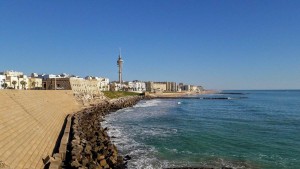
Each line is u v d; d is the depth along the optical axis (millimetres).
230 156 34844
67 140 33500
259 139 45438
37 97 49812
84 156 28141
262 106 126500
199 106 126562
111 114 85438
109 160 29250
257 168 30281
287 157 34469
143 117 77375
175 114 86625
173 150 37594
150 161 32344
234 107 120500
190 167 30062
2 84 108875
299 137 47281
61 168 24797
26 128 30219
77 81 125688
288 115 84625
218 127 58625
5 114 28172
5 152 21375
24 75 132375
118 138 45531
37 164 24016
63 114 61594
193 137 46688
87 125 49188
